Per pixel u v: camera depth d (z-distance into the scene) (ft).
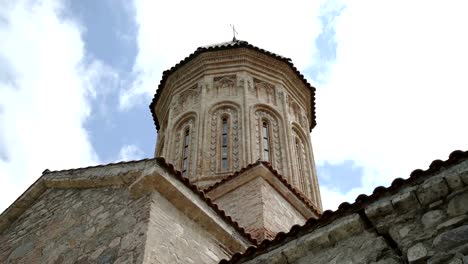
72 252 28.27
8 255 32.53
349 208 21.45
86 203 31.78
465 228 17.92
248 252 23.22
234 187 45.85
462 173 18.97
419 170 20.44
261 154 55.36
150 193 28.02
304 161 61.21
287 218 44.57
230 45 68.03
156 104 72.74
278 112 61.93
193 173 52.80
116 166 32.04
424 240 18.58
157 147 66.39
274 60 68.23
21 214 36.63
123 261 24.57
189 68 68.39
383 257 19.12
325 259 20.56
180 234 27.45
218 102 61.41
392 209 20.08
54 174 36.47
